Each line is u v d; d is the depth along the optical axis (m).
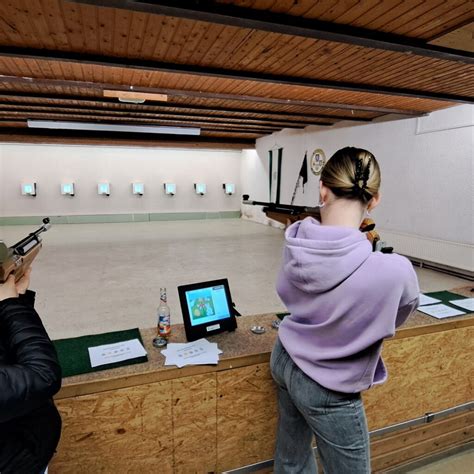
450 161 4.67
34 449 0.73
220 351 1.26
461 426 1.74
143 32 2.64
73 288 4.14
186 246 6.54
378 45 2.59
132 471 1.17
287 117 6.41
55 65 3.57
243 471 1.31
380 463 1.58
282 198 8.70
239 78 3.60
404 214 5.41
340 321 0.81
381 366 0.94
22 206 8.91
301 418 1.05
